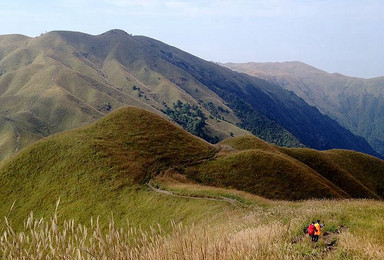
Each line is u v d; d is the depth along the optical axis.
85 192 48.50
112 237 4.04
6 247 3.35
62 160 57.53
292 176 61.78
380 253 8.80
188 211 38.72
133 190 48.81
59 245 3.49
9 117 197.88
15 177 54.28
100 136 66.94
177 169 62.53
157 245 4.68
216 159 68.12
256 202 37.94
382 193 93.38
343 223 14.09
